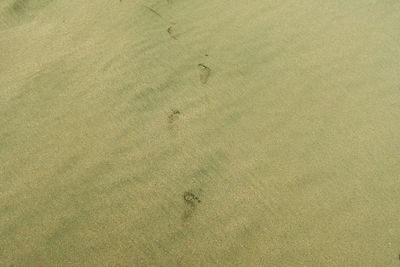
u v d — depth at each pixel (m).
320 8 3.27
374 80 2.77
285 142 2.41
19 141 2.32
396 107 2.62
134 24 3.02
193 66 2.78
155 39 2.93
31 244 1.91
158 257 1.89
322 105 2.61
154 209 2.06
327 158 2.35
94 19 3.03
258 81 2.72
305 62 2.86
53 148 2.29
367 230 2.07
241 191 2.17
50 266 1.84
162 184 2.17
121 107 2.51
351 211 2.14
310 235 2.03
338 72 2.81
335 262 1.95
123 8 3.13
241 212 2.08
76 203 2.07
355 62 2.88
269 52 2.91
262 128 2.47
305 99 2.64
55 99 2.54
